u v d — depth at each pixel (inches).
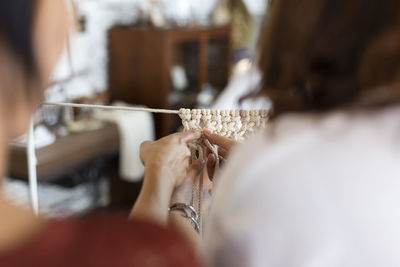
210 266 17.7
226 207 17.3
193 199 28.2
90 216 14.1
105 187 105.4
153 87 130.6
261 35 18.8
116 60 132.4
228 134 31.2
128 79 132.8
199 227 27.6
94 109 108.9
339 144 16.1
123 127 105.1
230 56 150.7
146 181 25.4
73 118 100.3
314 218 15.7
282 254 16.1
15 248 12.3
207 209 28.3
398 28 15.6
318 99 17.2
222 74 149.6
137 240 13.3
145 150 27.7
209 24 147.6
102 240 13.0
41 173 86.1
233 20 147.7
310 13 16.8
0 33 12.3
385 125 16.1
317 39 16.7
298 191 15.9
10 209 13.0
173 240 13.7
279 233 16.0
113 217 14.0
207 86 145.6
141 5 136.9
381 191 15.5
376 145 15.9
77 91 115.6
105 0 130.6
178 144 27.6
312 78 17.3
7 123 13.1
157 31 127.6
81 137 95.2
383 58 15.7
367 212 15.5
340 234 15.6
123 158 106.4
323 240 15.6
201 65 140.3
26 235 12.6
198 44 138.5
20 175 83.5
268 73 18.6
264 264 16.3
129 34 130.5
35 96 13.4
